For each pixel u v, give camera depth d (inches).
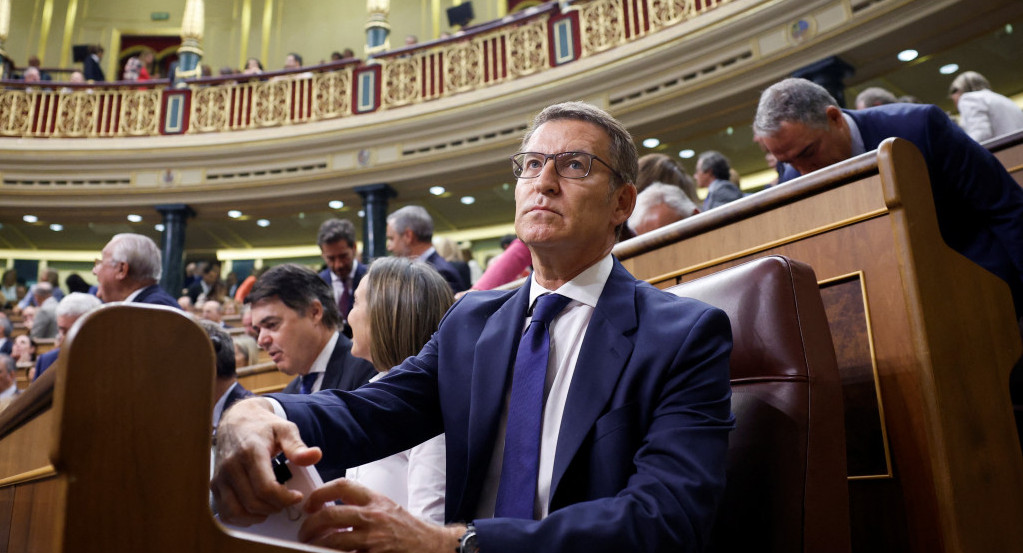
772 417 41.8
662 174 97.0
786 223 57.1
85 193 382.9
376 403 41.7
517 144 336.2
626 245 72.1
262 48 526.6
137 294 124.3
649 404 37.0
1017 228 64.6
